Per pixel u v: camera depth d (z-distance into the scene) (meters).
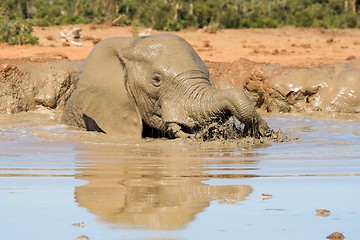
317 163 13.84
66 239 8.59
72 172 12.81
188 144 16.33
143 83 17.30
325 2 64.94
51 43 42.88
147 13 56.41
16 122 19.86
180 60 17.14
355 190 11.19
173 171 12.96
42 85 22.19
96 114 18.14
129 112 17.72
